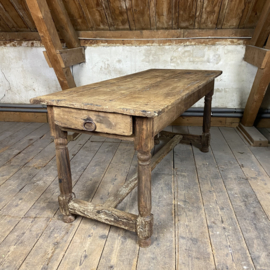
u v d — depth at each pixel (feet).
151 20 11.96
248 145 11.41
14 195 7.87
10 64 14.15
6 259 5.52
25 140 12.28
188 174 8.93
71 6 11.57
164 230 6.31
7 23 12.90
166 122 5.72
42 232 6.31
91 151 10.93
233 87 13.20
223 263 5.36
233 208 7.11
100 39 12.96
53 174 9.11
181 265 5.32
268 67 10.48
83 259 5.50
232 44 12.47
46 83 14.34
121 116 4.89
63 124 5.58
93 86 6.94
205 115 10.23
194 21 11.92
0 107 14.82
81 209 6.33
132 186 7.45
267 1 10.23
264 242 5.91
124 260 5.47
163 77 8.34
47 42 10.56
